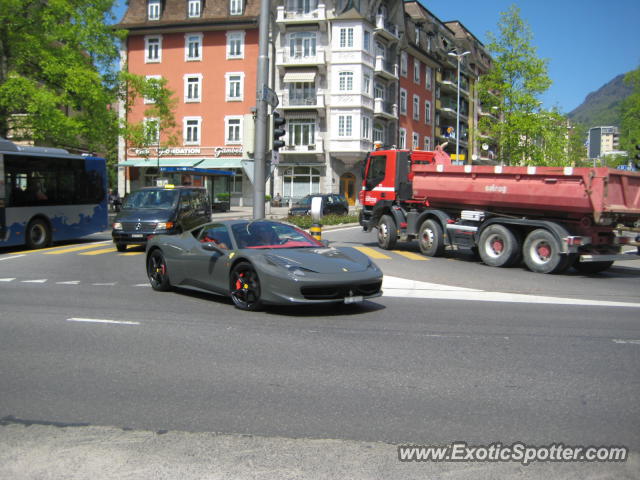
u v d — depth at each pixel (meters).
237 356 5.55
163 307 8.20
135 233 16.09
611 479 3.15
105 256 15.41
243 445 3.52
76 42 26.08
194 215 17.67
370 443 3.56
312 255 7.92
